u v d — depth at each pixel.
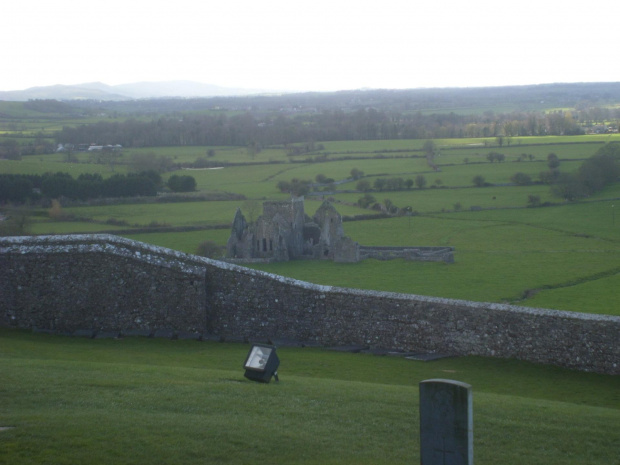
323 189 192.00
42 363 21.20
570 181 177.88
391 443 16.25
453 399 13.22
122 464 14.02
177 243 125.50
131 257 28.84
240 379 21.00
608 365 25.66
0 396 17.42
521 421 18.38
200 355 25.58
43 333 28.02
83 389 18.45
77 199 157.88
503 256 116.81
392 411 18.39
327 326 29.36
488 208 166.88
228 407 17.78
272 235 122.12
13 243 29.00
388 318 28.72
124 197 165.75
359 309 29.05
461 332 27.81
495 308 27.45
